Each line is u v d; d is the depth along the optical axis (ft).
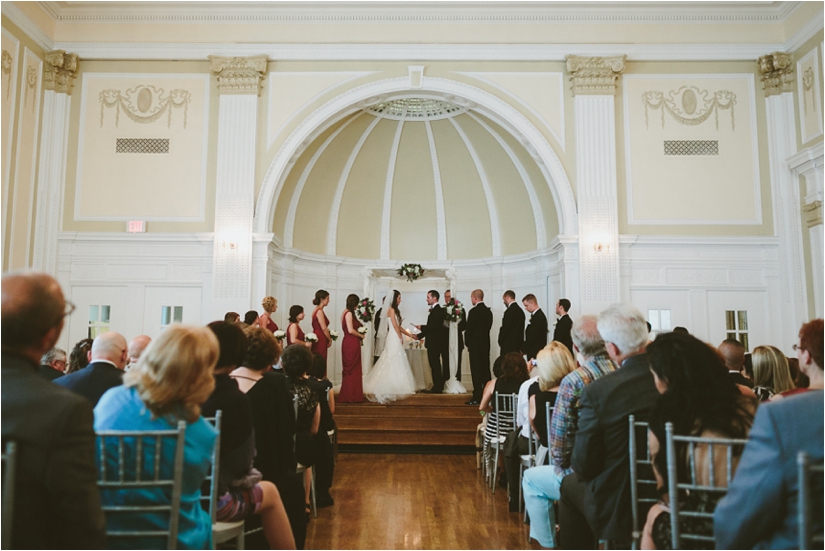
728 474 6.32
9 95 24.31
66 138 27.20
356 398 26.63
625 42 27.48
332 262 33.30
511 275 33.19
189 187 27.17
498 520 14.49
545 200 30.50
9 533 4.75
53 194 26.78
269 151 27.14
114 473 6.51
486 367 26.96
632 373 8.00
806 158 24.79
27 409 4.92
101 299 26.66
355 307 27.35
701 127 27.35
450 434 24.57
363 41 27.53
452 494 17.17
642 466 7.89
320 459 15.28
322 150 30.83
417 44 27.50
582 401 8.12
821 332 6.97
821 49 24.71
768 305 26.50
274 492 8.95
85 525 4.94
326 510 15.46
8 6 23.80
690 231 26.91
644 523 7.80
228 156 26.89
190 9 27.43
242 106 27.09
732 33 27.43
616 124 27.35
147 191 27.17
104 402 6.74
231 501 8.21
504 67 27.66
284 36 27.61
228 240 26.37
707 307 26.58
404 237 35.17
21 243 25.31
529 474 11.83
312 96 27.45
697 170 27.17
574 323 10.15
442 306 29.84
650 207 27.02
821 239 24.71
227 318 20.08
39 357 5.55
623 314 8.42
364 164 33.40
